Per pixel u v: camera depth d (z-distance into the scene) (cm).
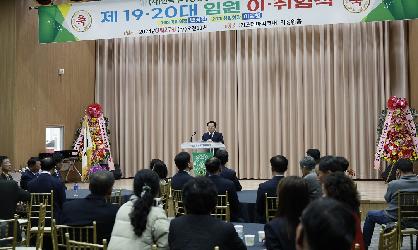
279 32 1151
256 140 1152
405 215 477
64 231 321
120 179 1176
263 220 467
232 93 1170
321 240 117
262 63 1155
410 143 966
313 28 1140
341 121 1129
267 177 1147
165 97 1204
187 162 520
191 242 235
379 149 992
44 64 1036
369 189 911
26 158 970
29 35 992
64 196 537
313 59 1134
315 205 122
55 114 1070
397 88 1108
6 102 948
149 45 1216
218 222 241
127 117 1212
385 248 270
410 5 715
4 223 381
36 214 519
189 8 781
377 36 1117
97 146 1088
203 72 1186
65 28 825
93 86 1231
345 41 1128
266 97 1156
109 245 277
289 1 750
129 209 284
